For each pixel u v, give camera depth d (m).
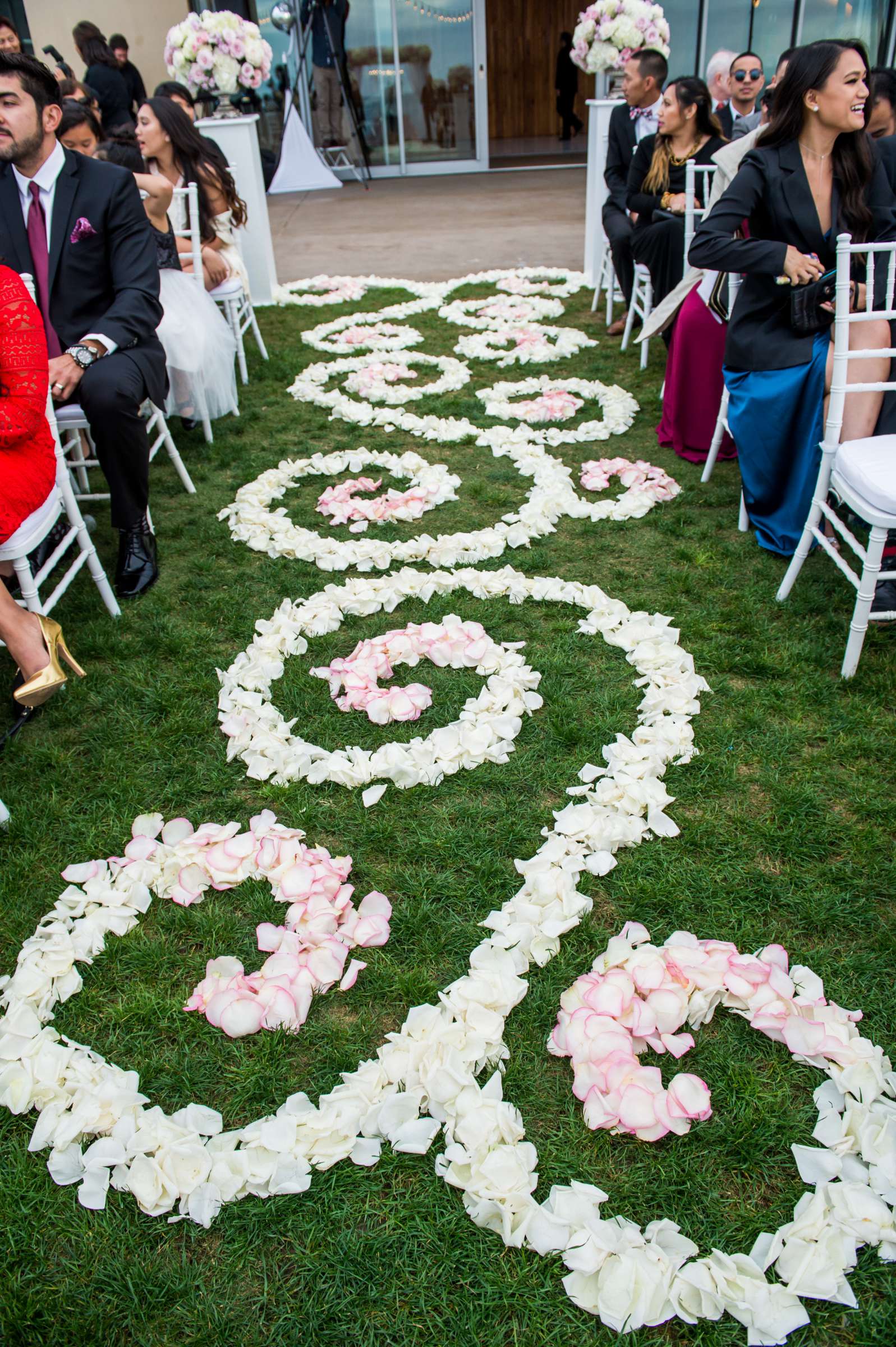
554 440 4.91
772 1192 1.61
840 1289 1.44
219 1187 1.63
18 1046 1.87
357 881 2.28
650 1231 1.52
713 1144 1.68
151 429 5.29
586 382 5.71
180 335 4.85
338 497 4.30
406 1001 1.97
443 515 4.19
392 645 3.10
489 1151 1.63
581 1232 1.51
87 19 12.86
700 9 13.72
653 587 3.51
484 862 2.28
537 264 8.96
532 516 4.02
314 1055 1.88
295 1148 1.67
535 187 13.37
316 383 6.03
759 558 3.67
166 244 4.89
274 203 13.13
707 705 2.82
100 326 3.45
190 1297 1.50
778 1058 1.83
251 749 2.68
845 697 2.82
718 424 4.22
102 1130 1.73
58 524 4.08
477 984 1.93
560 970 2.01
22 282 2.85
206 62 7.09
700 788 2.49
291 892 2.19
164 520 4.26
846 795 2.45
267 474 4.59
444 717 2.84
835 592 3.36
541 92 20.05
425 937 2.11
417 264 9.27
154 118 5.36
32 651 2.70
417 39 14.31
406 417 5.30
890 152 3.94
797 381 3.43
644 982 1.90
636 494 4.20
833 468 3.03
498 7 19.06
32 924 2.18
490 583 3.50
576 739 2.70
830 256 3.49
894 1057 1.79
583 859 2.28
